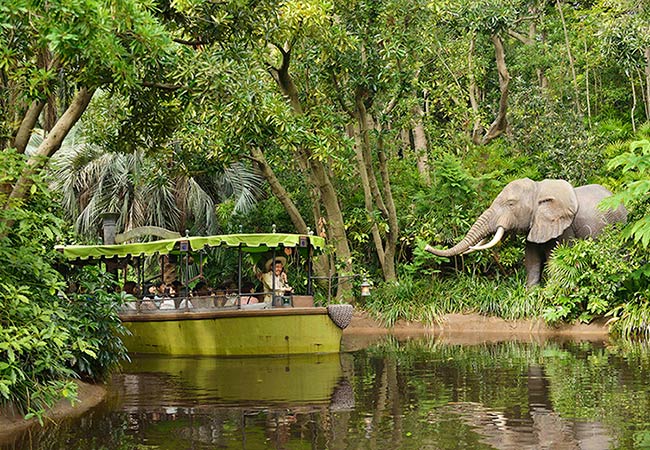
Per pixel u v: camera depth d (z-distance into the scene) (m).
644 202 17.03
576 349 14.54
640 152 21.58
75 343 9.41
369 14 18.27
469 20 21.69
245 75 12.11
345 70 18.67
